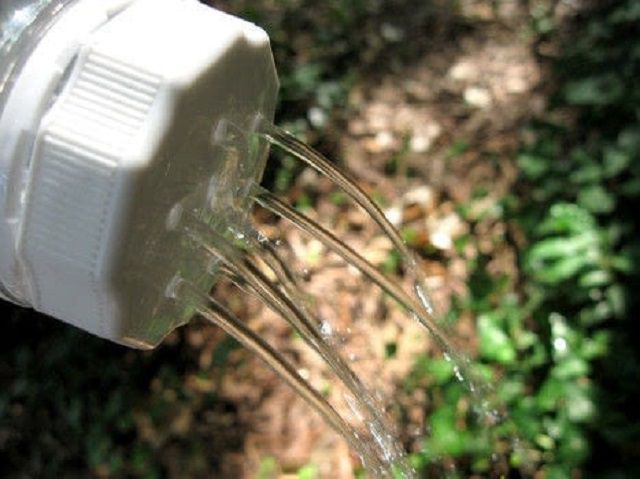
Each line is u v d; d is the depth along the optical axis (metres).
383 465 0.18
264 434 0.40
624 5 0.49
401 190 0.47
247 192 0.14
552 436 0.36
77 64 0.11
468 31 0.55
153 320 0.13
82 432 0.41
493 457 0.35
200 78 0.11
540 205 0.43
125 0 0.12
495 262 0.42
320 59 0.54
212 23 0.12
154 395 0.42
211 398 0.41
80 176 0.11
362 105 0.51
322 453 0.38
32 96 0.11
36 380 0.43
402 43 0.55
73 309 0.12
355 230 0.45
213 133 0.12
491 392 0.33
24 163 0.11
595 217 0.41
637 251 0.38
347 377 0.17
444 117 0.50
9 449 0.42
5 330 0.44
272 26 0.56
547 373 0.38
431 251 0.43
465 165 0.47
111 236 0.11
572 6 0.54
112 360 0.43
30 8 0.12
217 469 0.39
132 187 0.11
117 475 0.40
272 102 0.14
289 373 0.16
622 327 0.38
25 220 0.11
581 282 0.38
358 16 0.56
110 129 0.11
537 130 0.47
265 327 0.42
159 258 0.12
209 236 0.13
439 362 0.38
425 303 0.21
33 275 0.12
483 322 0.39
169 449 0.40
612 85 0.46
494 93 0.51
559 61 0.50
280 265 0.16
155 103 0.11
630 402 0.36
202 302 0.14
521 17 0.55
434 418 0.36
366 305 0.42
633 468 0.35
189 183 0.12
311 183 0.47
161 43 0.11
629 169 0.42
